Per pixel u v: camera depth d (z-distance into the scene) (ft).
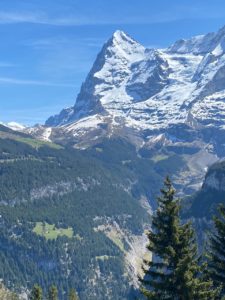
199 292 208.54
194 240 221.05
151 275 217.97
